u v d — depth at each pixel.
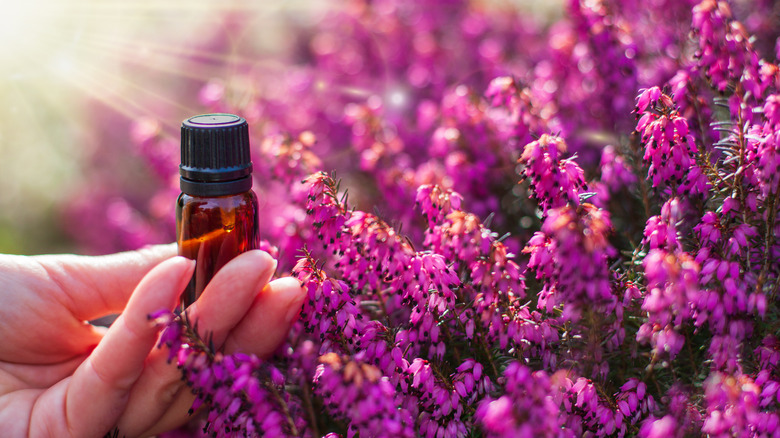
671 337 0.33
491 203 0.44
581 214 0.32
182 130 0.35
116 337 0.34
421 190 0.37
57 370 0.40
